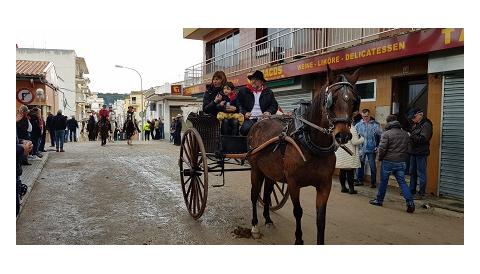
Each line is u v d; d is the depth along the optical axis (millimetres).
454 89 7793
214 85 6484
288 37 13531
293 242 5309
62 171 10844
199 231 5715
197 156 6184
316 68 10695
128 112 20828
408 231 5832
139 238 5367
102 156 14602
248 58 16562
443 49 7398
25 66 21266
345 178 8734
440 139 8078
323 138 4230
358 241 5371
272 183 5902
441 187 8094
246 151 6293
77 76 48812
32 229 5707
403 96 9352
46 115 20828
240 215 6621
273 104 6387
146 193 8148
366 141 8992
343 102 3768
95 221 6133
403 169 6984
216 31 20047
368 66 9898
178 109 29688
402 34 8141
